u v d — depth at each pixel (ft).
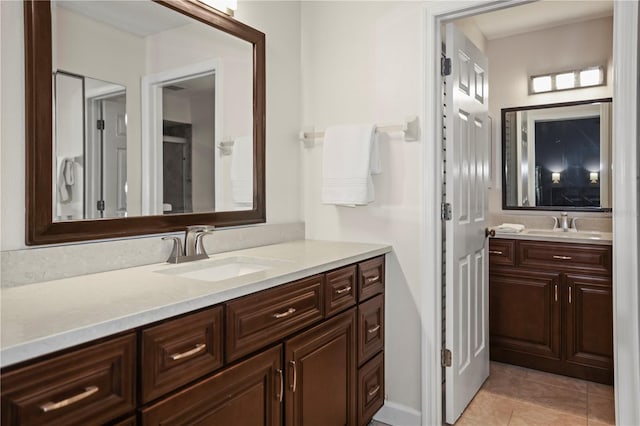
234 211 6.44
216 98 6.16
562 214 10.09
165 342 3.31
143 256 5.06
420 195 6.72
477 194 8.07
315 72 7.73
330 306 5.35
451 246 6.82
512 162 11.08
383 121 7.04
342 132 6.95
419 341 6.79
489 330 9.68
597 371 8.52
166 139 5.48
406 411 6.90
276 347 4.48
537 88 10.69
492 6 6.23
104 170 4.75
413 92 6.76
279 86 7.35
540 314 9.09
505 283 9.47
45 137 4.17
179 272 5.01
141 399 3.14
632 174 5.39
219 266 5.57
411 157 6.80
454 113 6.82
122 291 3.71
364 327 6.23
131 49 5.06
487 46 11.31
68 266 4.35
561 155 10.48
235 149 6.50
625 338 5.48
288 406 4.64
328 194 7.00
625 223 5.44
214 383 3.75
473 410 7.47
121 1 4.96
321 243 7.23
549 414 7.33
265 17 7.04
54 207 4.26
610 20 9.82
